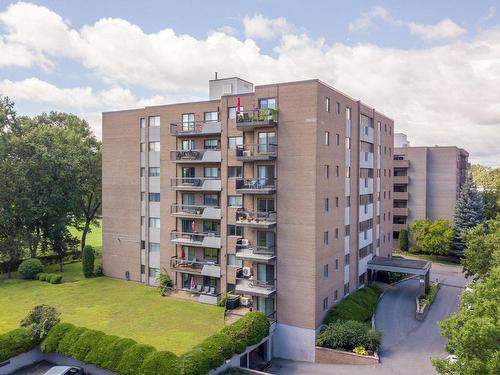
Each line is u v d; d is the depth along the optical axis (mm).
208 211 38906
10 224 48375
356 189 43375
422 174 69312
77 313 35750
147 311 36375
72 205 54062
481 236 36781
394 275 51781
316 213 33312
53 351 28203
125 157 46000
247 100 36844
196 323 33500
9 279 47438
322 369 30766
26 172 49125
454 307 42656
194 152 39562
